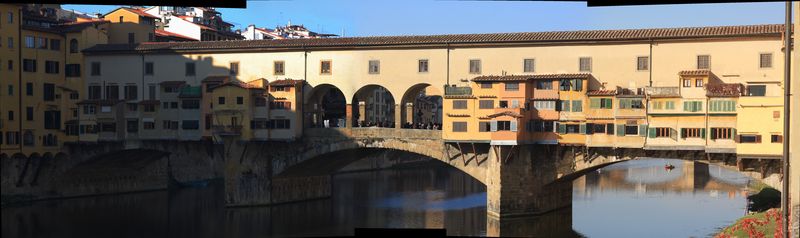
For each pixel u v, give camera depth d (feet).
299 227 206.59
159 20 362.12
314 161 239.09
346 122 227.81
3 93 241.14
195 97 241.35
